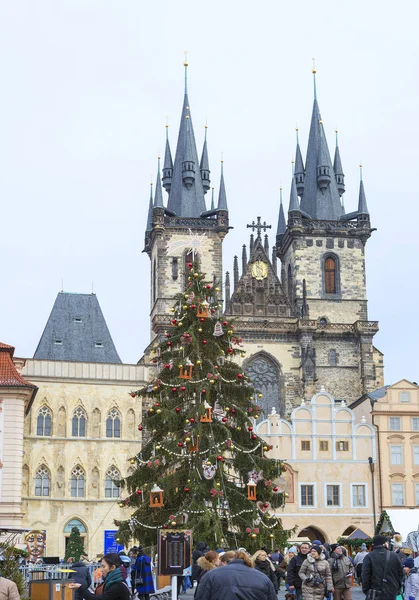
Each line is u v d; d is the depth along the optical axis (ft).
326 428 341.21
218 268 474.49
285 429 338.75
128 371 347.77
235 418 187.32
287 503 331.57
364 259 481.87
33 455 332.19
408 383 349.41
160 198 474.08
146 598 128.88
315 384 444.14
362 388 448.65
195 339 185.16
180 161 500.33
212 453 175.73
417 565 122.93
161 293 464.65
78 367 344.28
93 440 338.54
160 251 470.39
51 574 132.36
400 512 259.39
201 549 131.23
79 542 268.41
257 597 59.41
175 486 179.01
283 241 501.15
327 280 478.18
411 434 345.10
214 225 477.36
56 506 330.13
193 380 182.50
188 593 170.60
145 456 187.73
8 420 250.98
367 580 84.17
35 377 338.54
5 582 68.33
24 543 278.87
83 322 399.85
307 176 506.07
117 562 68.74
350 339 456.45
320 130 508.94
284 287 460.96
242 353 194.29
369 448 342.03
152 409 181.47
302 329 444.14
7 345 265.54
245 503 180.65
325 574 103.86
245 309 454.81
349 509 335.26
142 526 180.75
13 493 247.09
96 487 335.88
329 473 337.11
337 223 483.51
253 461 183.32
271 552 179.32
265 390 444.55
